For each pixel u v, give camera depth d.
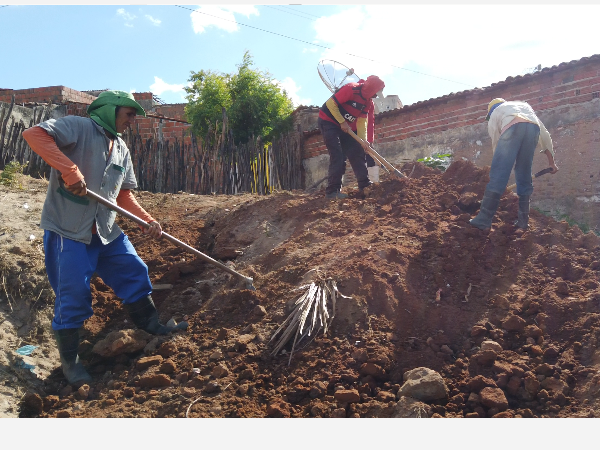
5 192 5.86
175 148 10.09
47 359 3.65
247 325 3.66
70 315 3.34
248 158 10.19
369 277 3.71
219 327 3.75
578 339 3.23
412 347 3.27
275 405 2.84
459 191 5.20
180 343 3.60
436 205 4.98
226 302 3.98
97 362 3.60
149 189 9.93
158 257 5.04
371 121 6.00
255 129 15.91
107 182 3.59
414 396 2.81
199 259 4.96
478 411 2.76
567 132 8.10
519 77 8.68
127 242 3.88
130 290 3.81
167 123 15.26
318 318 3.47
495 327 3.42
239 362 3.26
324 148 12.70
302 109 15.05
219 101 16.11
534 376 2.92
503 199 5.08
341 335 3.36
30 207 5.44
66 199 3.40
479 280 3.90
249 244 5.11
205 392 3.06
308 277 3.90
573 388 2.88
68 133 3.36
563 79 8.27
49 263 3.46
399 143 10.88
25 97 15.76
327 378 3.04
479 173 5.34
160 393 3.12
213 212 6.06
